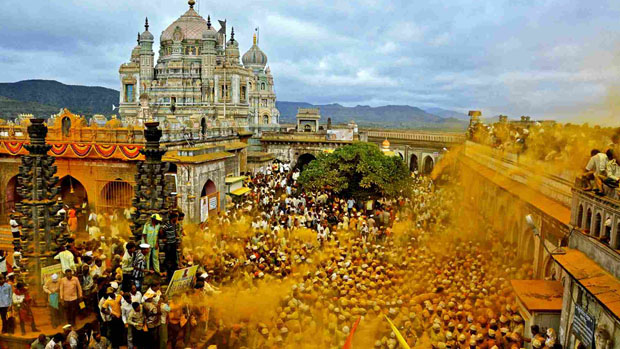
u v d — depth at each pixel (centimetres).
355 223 3575
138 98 7969
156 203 1867
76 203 3834
